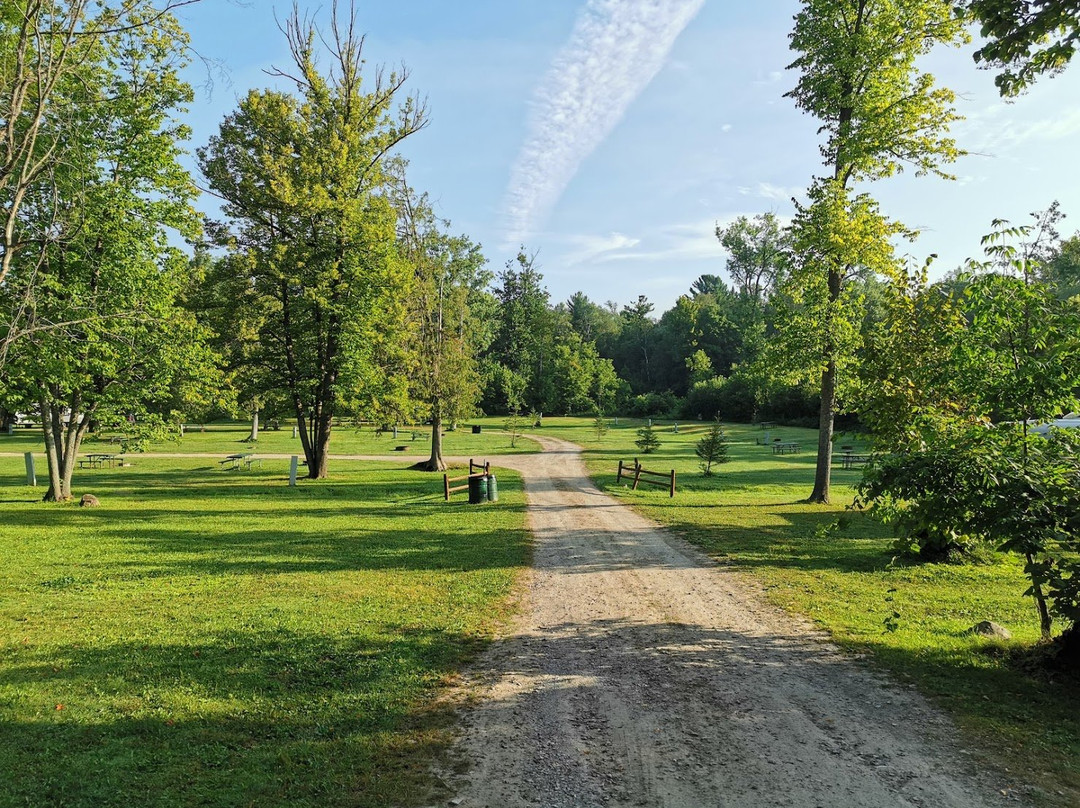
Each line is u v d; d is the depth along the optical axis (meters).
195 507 19.92
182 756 4.54
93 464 35.12
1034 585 6.15
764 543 13.53
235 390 26.77
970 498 6.34
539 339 100.31
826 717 5.30
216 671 6.25
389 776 4.34
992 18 8.54
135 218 20.30
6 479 27.91
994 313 7.02
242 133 26.81
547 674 6.38
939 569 11.09
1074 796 4.03
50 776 4.22
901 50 18.53
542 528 15.76
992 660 6.60
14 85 11.01
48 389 19.70
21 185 10.91
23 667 6.34
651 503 20.58
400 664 6.53
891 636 7.47
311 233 26.69
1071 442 6.55
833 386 20.12
